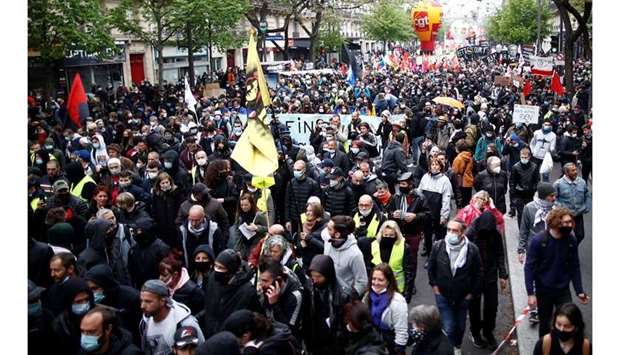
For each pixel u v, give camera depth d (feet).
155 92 92.32
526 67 130.82
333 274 18.97
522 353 24.03
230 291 18.54
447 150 48.75
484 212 24.39
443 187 32.89
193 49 108.06
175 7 90.94
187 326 16.34
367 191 32.09
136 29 93.86
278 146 40.19
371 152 46.62
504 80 102.83
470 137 48.24
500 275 24.64
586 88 92.73
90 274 18.54
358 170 32.63
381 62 166.20
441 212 32.78
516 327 26.17
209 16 93.56
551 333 16.75
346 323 17.03
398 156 40.70
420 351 16.72
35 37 70.03
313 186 32.04
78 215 27.71
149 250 23.09
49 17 69.41
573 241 21.71
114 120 59.62
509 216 42.83
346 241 21.65
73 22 73.10
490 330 24.99
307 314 19.01
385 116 53.62
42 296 19.22
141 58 128.06
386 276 19.29
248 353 15.78
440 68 174.19
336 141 41.16
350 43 225.35
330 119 50.65
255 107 26.94
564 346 16.55
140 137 45.42
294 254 23.99
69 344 17.43
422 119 56.65
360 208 27.37
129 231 24.41
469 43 370.32
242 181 36.83
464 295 22.36
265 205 27.40
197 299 20.35
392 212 28.30
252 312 16.11
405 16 239.50
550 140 45.19
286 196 32.40
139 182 33.24
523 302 28.48
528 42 200.34
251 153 26.86
